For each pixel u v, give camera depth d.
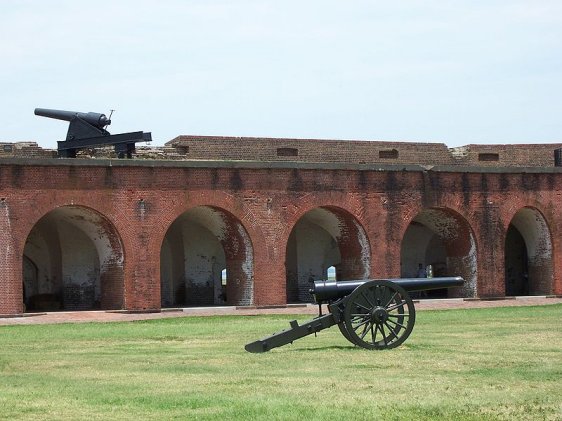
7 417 14.16
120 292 35.50
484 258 41.12
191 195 36.03
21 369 19.17
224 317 33.00
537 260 43.34
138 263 35.22
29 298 39.84
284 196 37.56
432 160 44.09
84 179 34.38
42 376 18.11
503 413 14.39
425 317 31.55
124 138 36.22
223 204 36.53
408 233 45.72
